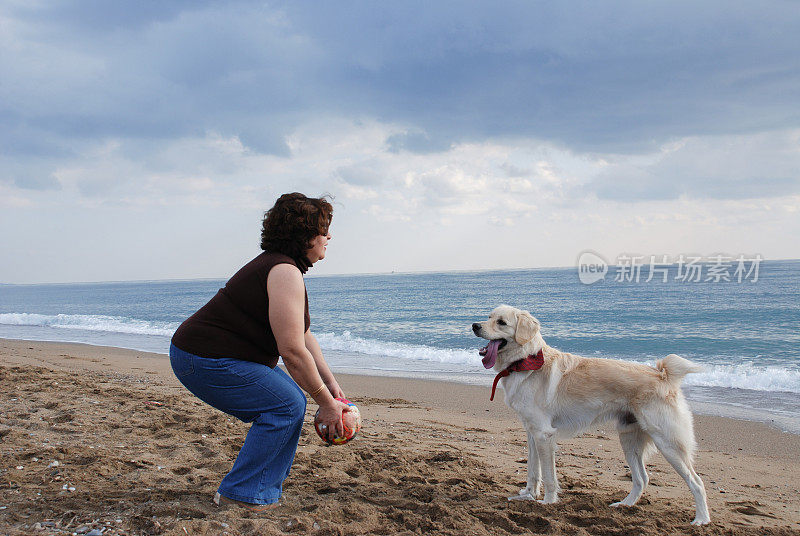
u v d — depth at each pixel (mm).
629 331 21125
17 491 3311
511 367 4410
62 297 95312
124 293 110188
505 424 7820
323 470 4289
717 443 7176
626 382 4199
